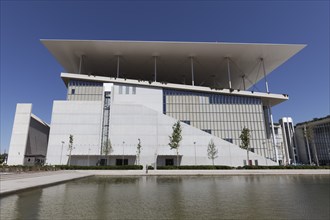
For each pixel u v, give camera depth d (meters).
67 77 47.19
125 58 51.84
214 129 48.59
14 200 10.73
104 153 43.00
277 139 82.38
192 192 13.81
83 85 47.75
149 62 53.62
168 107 48.59
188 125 45.50
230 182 20.48
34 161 52.31
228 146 45.00
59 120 44.72
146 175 30.52
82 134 44.25
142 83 48.25
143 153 44.09
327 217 7.66
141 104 46.34
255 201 10.67
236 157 44.59
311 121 83.94
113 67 56.47
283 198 11.51
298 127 87.25
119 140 44.31
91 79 47.31
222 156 44.50
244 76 62.22
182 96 49.53
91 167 37.53
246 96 50.91
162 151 44.31
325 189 15.15
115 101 47.41
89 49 48.31
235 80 65.44
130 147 44.16
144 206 9.50
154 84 48.47
